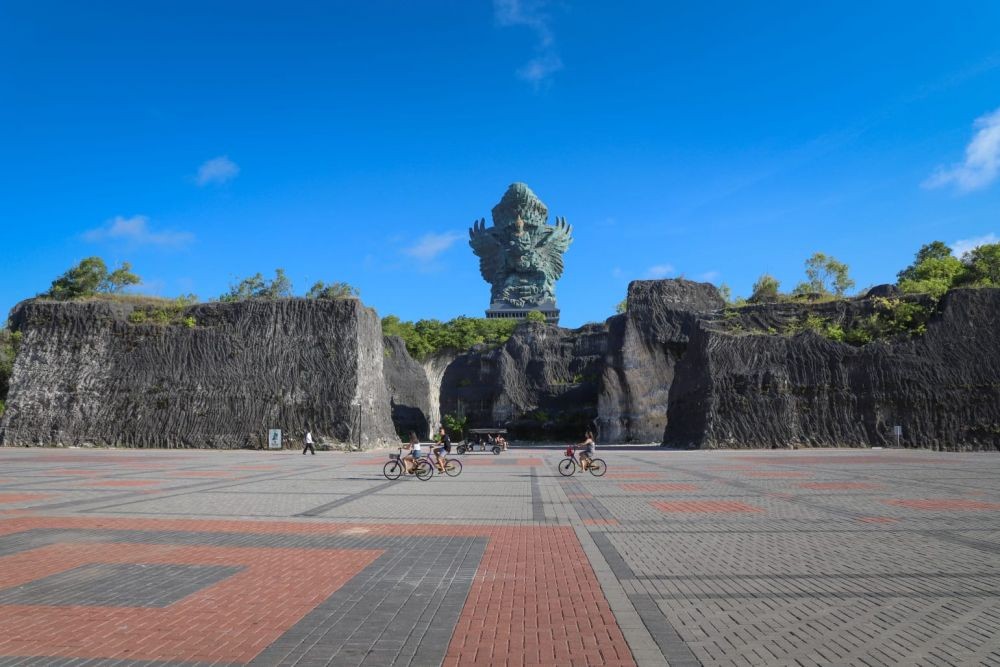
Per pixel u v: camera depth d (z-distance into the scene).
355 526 13.63
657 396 70.44
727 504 16.98
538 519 14.57
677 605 7.93
